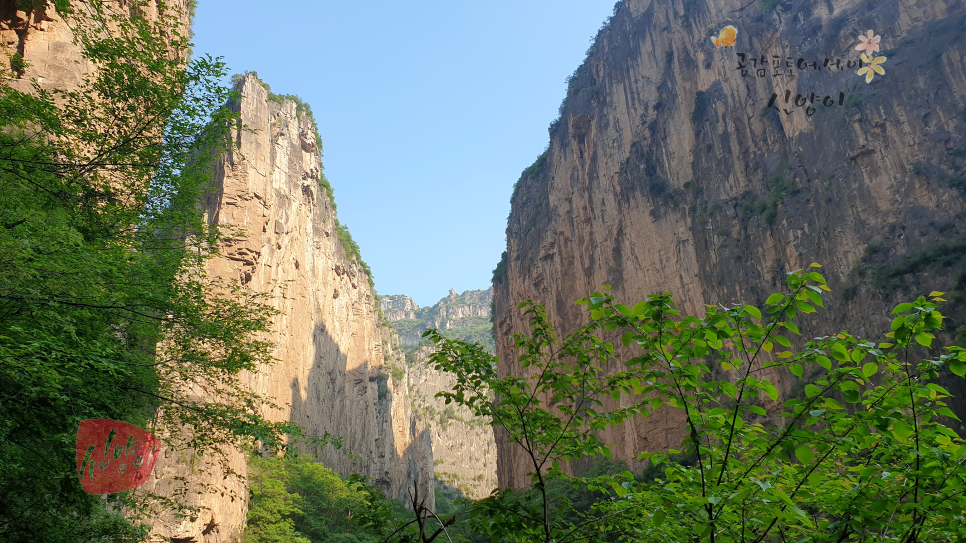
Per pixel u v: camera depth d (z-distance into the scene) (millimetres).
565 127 77938
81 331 11016
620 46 70562
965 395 27328
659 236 56719
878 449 6730
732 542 6984
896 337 5984
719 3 59281
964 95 40188
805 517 5852
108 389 11633
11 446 10062
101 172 14812
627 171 63000
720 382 6508
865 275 39312
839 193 43219
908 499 6473
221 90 14539
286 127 95312
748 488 5977
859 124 43781
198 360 13156
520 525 6836
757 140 51125
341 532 63156
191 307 12633
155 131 14969
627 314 6812
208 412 12711
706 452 7008
